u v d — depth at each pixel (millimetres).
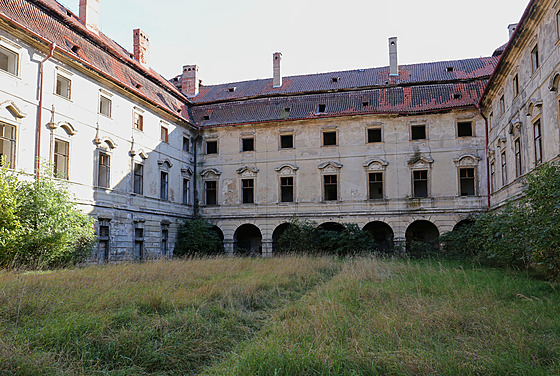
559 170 13539
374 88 35062
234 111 37031
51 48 21234
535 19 19094
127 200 27297
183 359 6789
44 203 18344
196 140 36781
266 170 35125
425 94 33625
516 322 7531
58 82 22781
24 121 20000
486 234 18766
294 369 5605
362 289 11344
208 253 32500
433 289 11422
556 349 6176
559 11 16625
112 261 23594
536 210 13828
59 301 8867
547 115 18078
